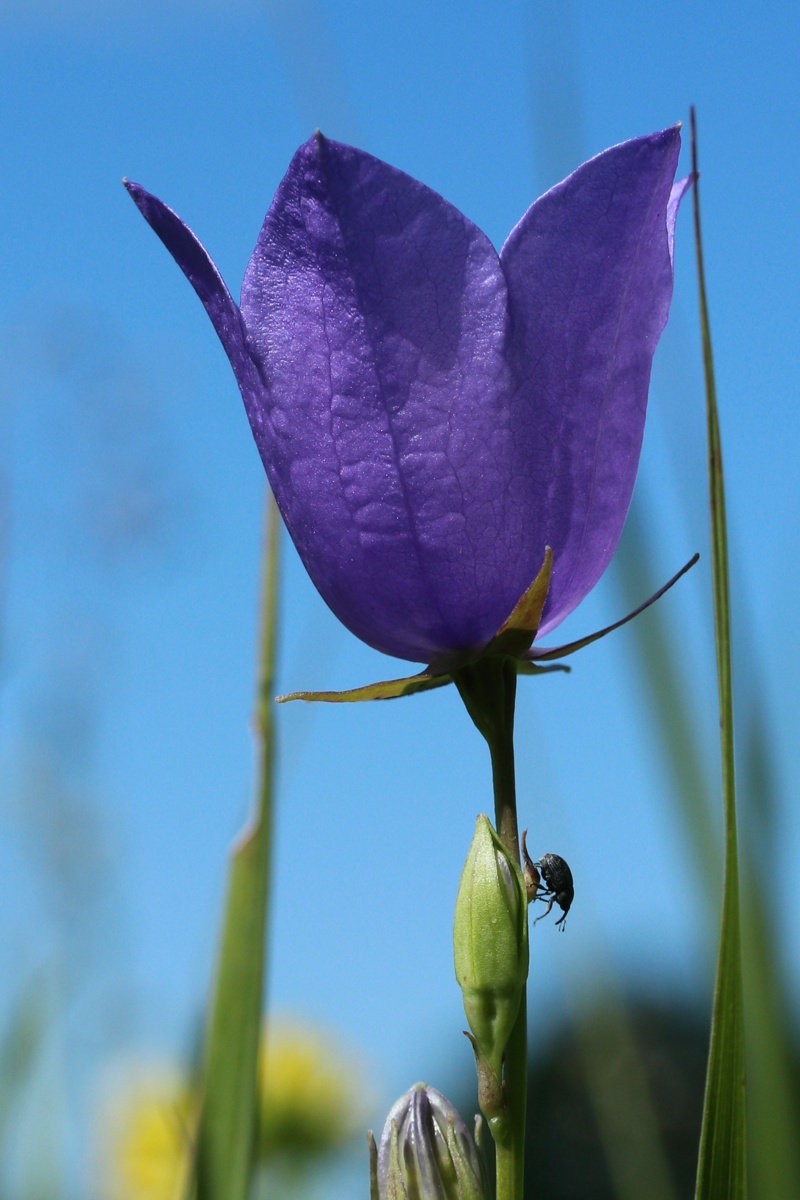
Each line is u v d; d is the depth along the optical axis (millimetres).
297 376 261
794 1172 269
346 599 264
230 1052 293
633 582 283
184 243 263
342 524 262
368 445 261
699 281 260
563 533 263
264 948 295
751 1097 270
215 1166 291
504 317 260
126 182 262
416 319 260
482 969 255
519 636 262
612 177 259
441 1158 259
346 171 257
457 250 259
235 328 262
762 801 275
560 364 261
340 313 260
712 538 258
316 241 259
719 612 257
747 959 272
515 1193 255
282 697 266
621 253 260
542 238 260
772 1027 271
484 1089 255
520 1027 256
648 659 282
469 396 261
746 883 274
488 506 262
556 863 272
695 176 259
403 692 266
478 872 256
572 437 262
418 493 261
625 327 261
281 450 262
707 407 258
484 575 263
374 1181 260
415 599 263
